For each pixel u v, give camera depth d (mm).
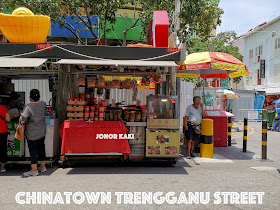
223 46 23406
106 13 11773
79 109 6141
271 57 30000
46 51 5988
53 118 6484
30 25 5996
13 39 6145
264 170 5992
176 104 6449
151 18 11867
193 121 7293
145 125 6383
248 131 15461
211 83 18906
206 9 11242
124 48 6117
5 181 5047
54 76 7832
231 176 5461
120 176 5422
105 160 6250
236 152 8320
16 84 11555
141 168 6191
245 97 23203
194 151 8398
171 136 6348
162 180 5137
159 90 9688
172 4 11172
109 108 6648
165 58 6199
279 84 27969
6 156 5781
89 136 6059
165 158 6473
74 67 7191
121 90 12734
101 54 6074
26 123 5480
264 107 28609
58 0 11422
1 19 5863
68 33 13641
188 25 11578
